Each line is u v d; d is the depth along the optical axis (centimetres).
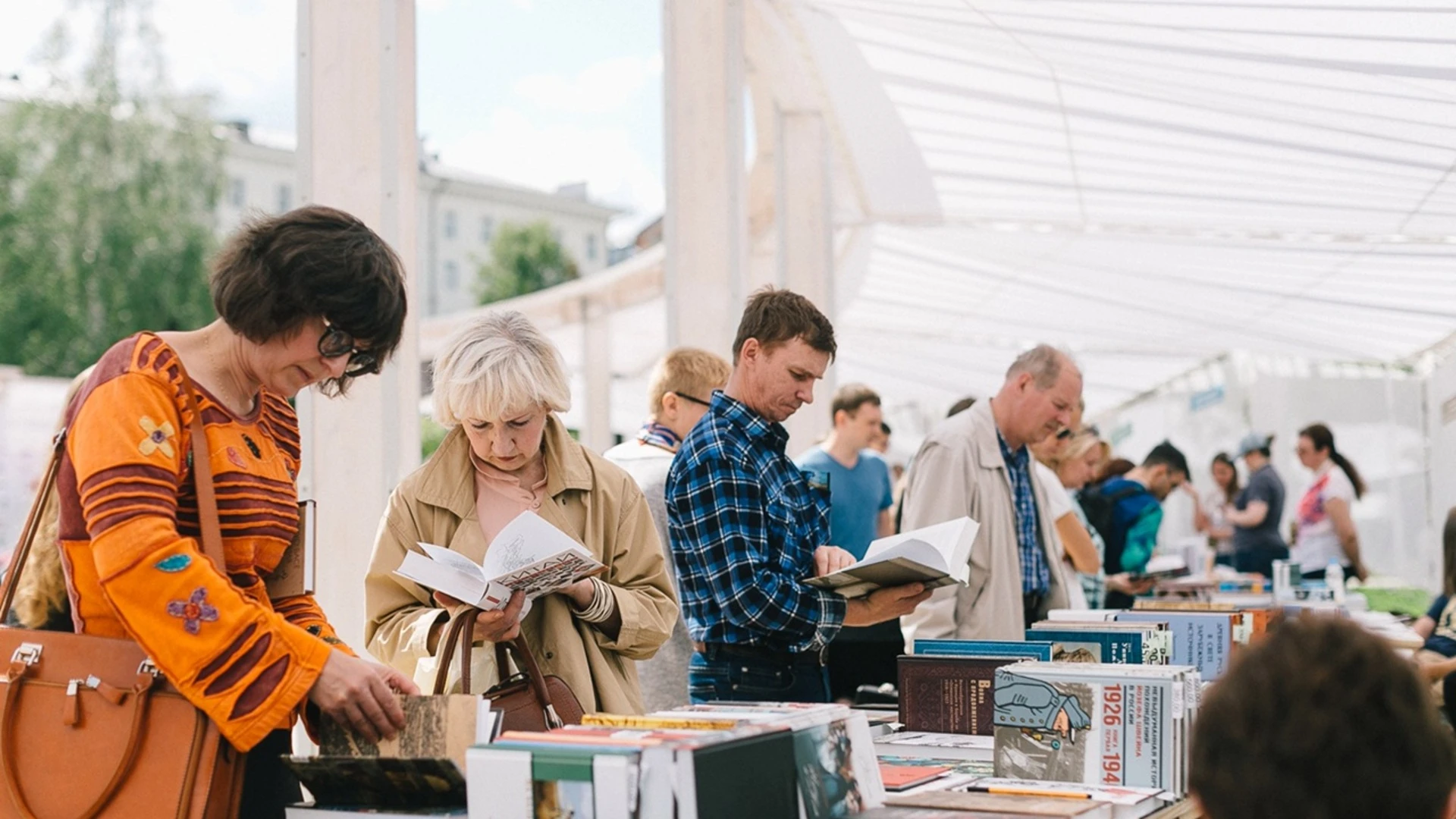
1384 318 1096
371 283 217
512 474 299
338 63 437
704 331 605
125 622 203
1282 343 1316
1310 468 1023
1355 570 993
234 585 216
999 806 228
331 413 434
